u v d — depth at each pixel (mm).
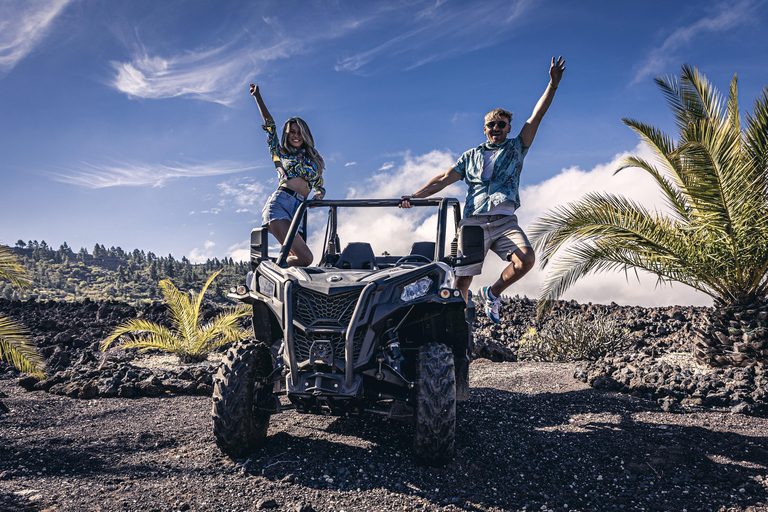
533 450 3684
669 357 7816
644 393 5445
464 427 4188
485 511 2732
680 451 3676
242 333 8188
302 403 3324
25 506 2568
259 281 3840
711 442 3889
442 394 3137
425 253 4539
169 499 2727
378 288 3344
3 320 5027
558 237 7273
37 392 5480
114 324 10359
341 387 3143
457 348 3730
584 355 8516
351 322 3191
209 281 7793
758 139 6863
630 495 2992
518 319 12102
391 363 3359
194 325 7527
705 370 6879
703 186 6484
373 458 3373
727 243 6766
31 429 4008
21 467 3141
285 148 5191
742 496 2961
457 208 5344
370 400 3480
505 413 4730
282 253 4129
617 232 7031
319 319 3305
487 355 8516
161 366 7117
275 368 3477
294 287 3449
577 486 3105
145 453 3486
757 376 6078
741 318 6688
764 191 6871
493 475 3207
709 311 7379
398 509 2705
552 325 10828
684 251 6945
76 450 3506
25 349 4969
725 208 6430
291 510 2643
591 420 4523
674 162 7379
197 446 3617
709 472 3326
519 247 4906
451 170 5293
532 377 6520
